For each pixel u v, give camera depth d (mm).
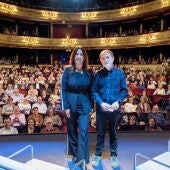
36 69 13672
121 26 23219
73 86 3047
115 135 3148
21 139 4109
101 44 22797
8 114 4617
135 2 21281
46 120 4598
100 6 23578
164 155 2789
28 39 22172
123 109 5027
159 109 5340
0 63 19672
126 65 21391
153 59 19922
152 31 20422
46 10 23062
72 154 3264
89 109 3107
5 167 2053
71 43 23109
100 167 3100
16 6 21328
